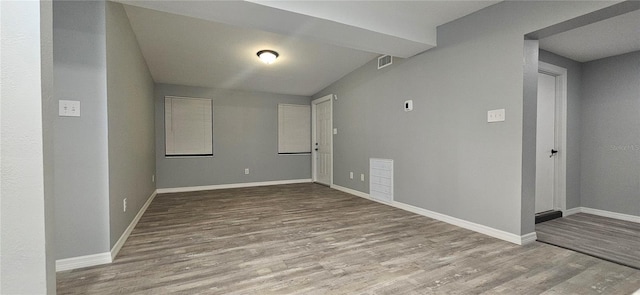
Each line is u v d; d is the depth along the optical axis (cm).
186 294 164
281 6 229
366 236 268
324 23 257
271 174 609
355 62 443
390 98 395
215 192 513
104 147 205
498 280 181
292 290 169
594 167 359
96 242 204
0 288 82
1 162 81
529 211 251
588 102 363
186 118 532
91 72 201
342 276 187
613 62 342
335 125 542
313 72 484
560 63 344
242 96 582
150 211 368
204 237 265
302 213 358
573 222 323
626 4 191
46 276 86
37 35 83
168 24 303
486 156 271
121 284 175
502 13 257
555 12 221
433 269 197
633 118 327
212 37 339
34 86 83
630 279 183
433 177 330
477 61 278
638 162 324
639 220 321
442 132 316
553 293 166
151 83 459
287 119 626
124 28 264
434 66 324
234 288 171
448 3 264
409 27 298
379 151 420
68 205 196
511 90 249
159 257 217
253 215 347
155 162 496
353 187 488
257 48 377
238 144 577
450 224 307
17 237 82
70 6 196
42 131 84
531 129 249
